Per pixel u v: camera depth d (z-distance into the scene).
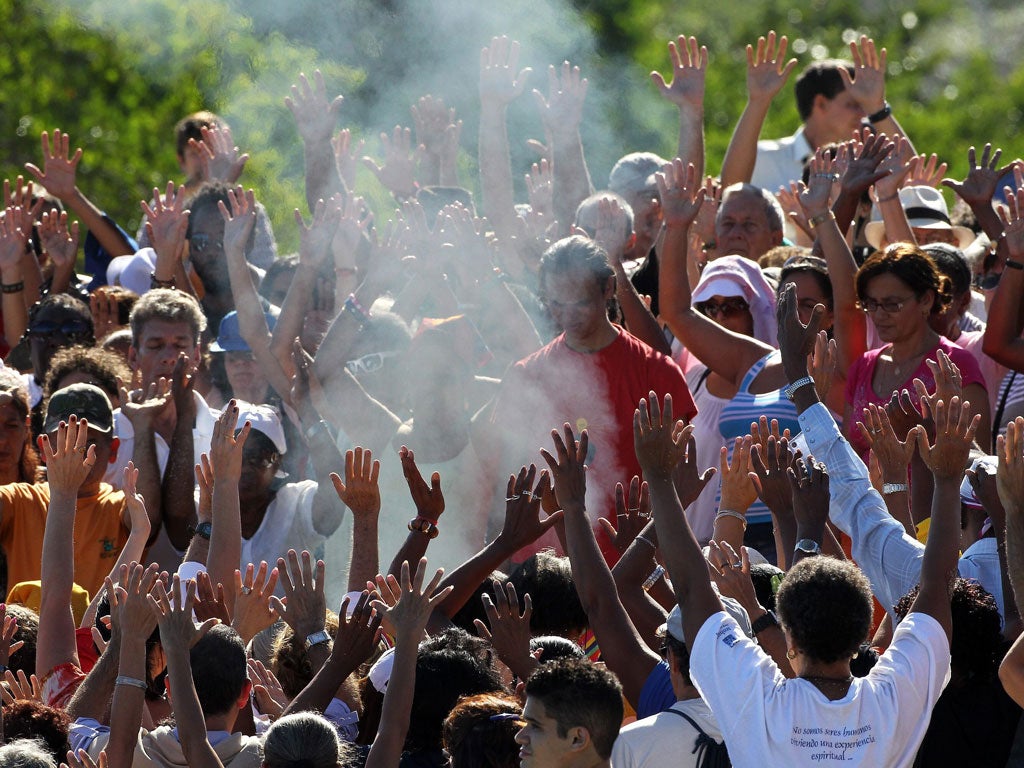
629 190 21.12
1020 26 58.84
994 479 12.54
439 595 11.32
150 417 16.91
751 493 13.77
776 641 11.20
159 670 12.99
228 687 11.73
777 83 22.61
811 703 10.01
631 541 13.36
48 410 17.00
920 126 50.78
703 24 55.53
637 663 11.60
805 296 18.06
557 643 12.07
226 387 19.88
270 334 18.42
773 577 11.84
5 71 39.41
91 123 39.16
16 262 21.89
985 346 16.81
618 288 17.52
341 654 12.09
